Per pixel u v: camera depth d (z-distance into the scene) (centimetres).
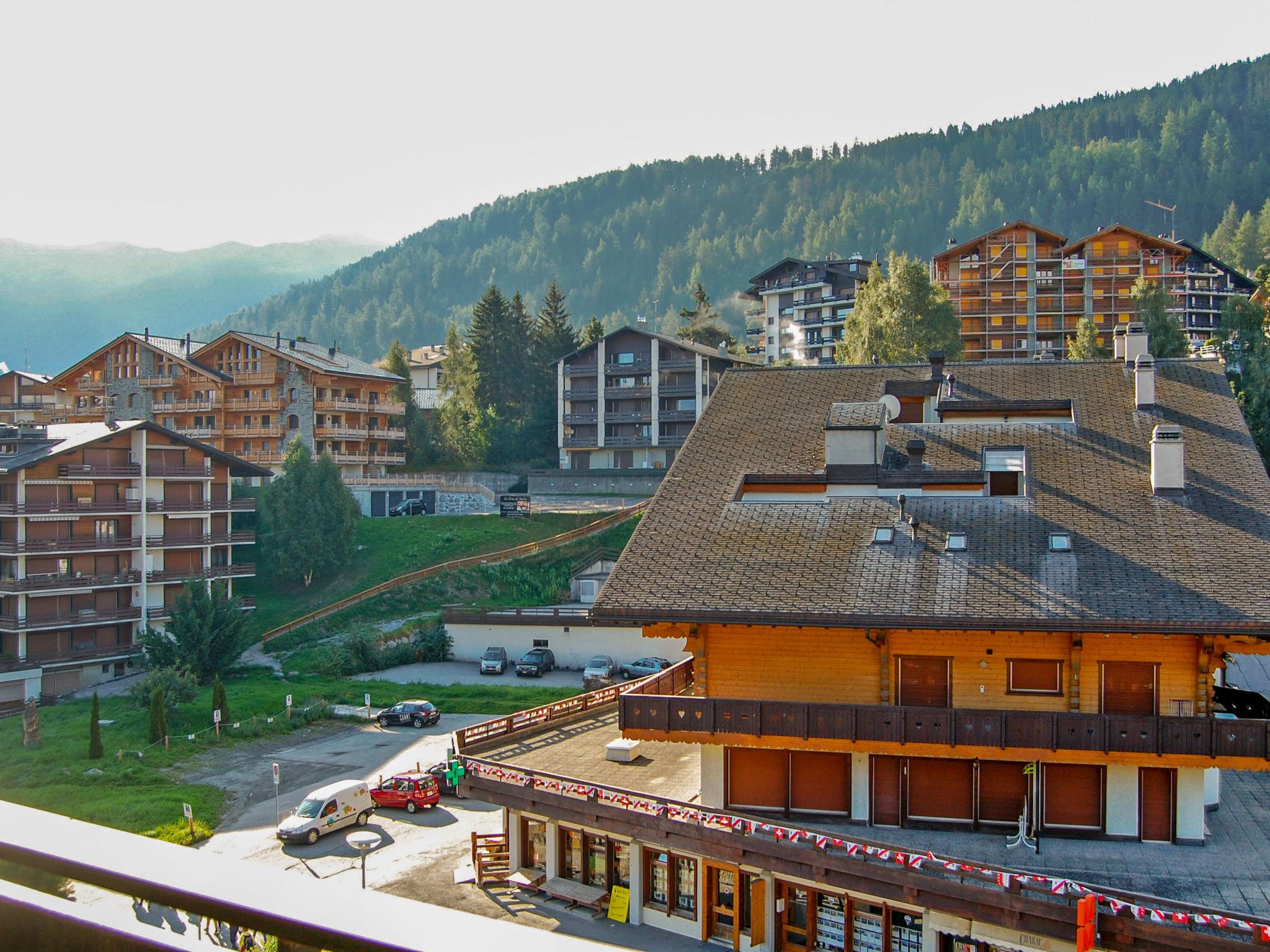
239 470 7662
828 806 2800
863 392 3656
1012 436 3262
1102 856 2506
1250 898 2269
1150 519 2789
